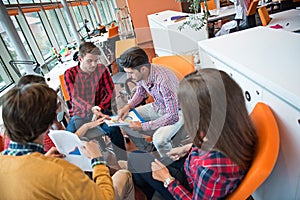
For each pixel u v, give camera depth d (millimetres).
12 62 2867
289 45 1070
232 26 3520
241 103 680
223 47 1283
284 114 763
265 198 1072
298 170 786
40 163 721
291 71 810
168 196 1065
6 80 3139
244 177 683
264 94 854
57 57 3855
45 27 4707
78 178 747
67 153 1068
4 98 752
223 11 4375
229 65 1086
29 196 698
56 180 705
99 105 1577
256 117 830
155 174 1064
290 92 683
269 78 793
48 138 1104
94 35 5688
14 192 709
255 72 863
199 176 718
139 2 5734
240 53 1114
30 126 739
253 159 700
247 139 695
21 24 3818
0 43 3037
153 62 1359
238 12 3518
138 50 1246
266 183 1015
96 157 1032
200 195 729
